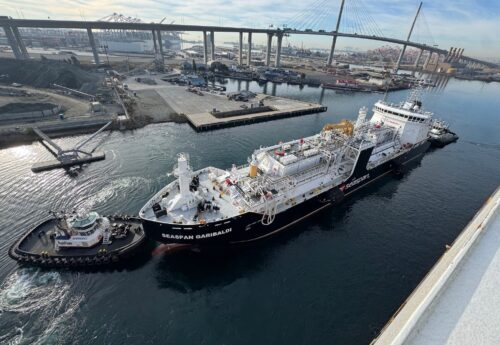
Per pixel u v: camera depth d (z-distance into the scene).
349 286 26.89
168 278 27.14
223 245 30.94
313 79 158.00
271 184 32.94
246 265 29.11
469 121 90.75
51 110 67.38
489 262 18.11
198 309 24.17
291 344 21.64
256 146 60.59
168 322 22.94
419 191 45.28
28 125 59.62
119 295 25.14
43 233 30.64
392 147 51.38
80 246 28.78
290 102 102.12
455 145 69.00
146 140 60.81
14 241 30.41
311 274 28.22
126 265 28.33
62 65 100.69
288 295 25.83
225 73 162.25
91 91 89.25
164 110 82.12
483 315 14.43
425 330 13.61
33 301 24.17
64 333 21.67
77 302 24.27
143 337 21.70
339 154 40.03
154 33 182.00
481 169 55.19
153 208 29.42
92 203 37.09
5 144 54.22
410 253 31.34
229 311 24.12
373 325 23.17
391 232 34.81
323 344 21.66
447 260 23.98
